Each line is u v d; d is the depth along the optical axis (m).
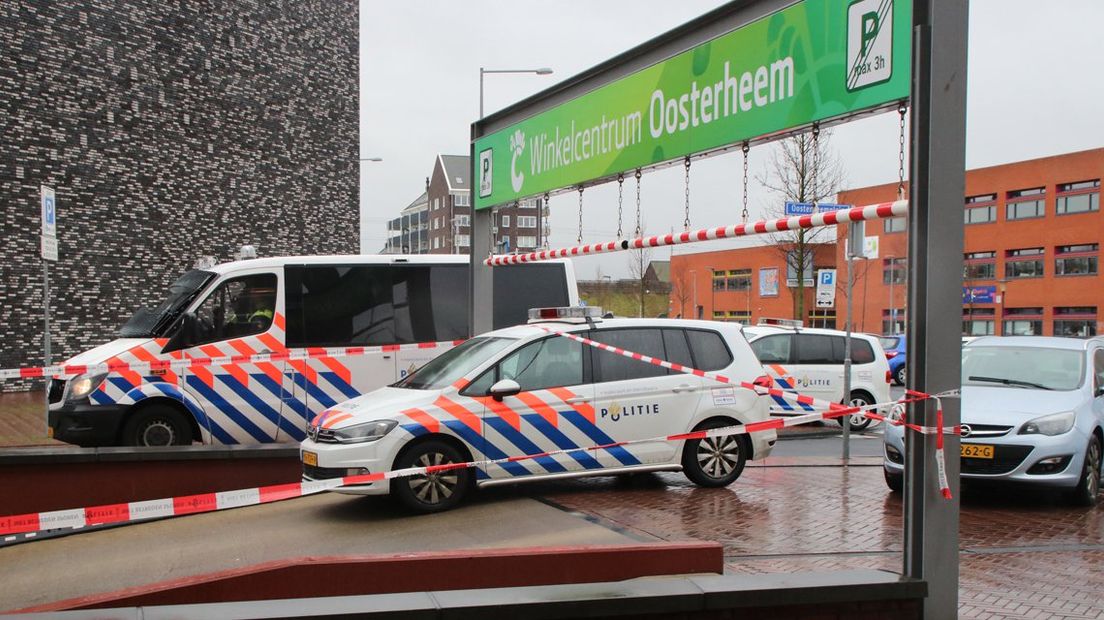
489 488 8.94
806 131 5.98
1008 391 8.95
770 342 15.76
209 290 11.02
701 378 8.81
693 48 6.86
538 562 5.21
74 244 20.86
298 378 11.26
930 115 4.45
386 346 11.76
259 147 25.16
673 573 5.37
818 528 7.32
